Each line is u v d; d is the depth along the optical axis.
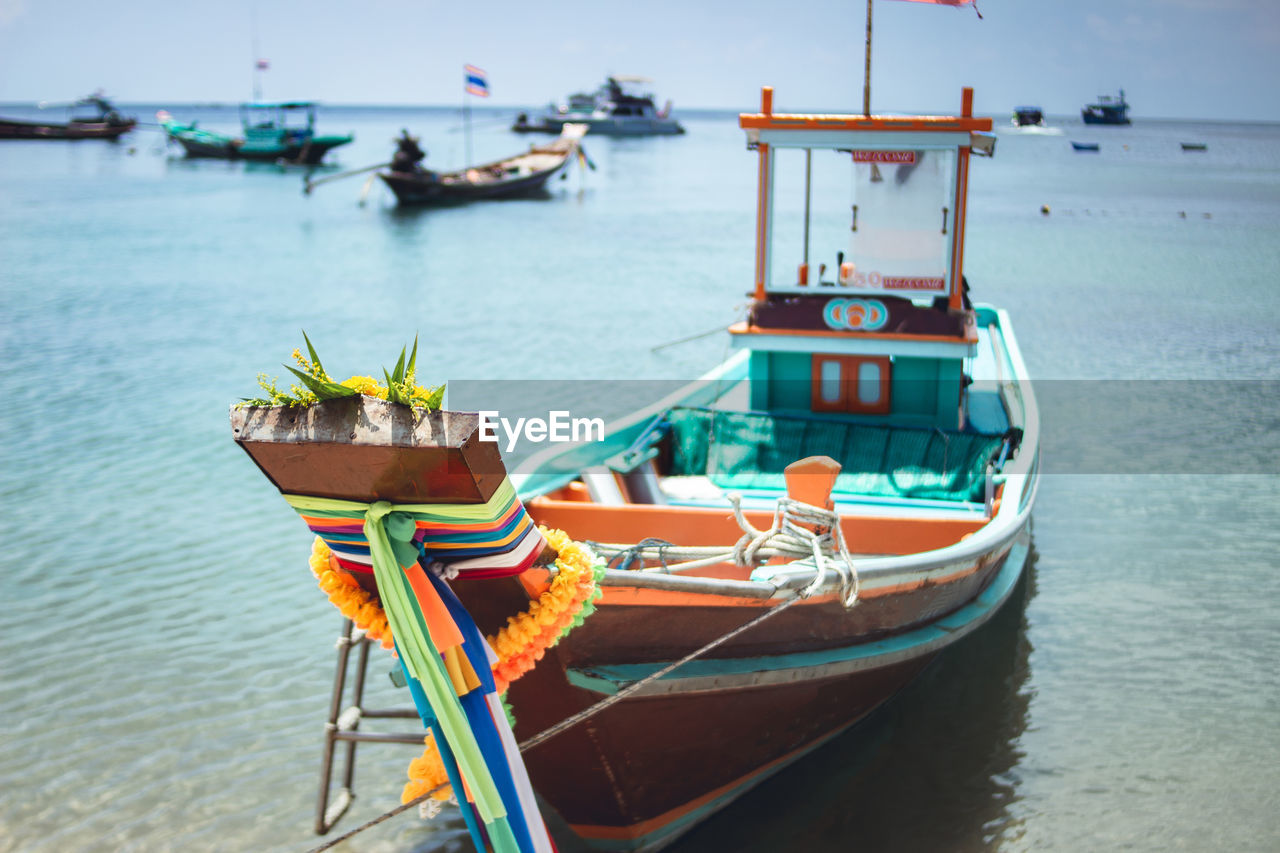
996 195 50.75
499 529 3.64
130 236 34.69
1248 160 86.94
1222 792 6.39
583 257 30.44
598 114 133.12
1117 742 6.91
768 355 9.18
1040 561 9.56
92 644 8.21
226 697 7.56
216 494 11.41
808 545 5.32
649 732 5.38
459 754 3.78
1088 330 19.59
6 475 11.88
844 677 6.01
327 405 3.36
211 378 16.33
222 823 6.29
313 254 30.97
